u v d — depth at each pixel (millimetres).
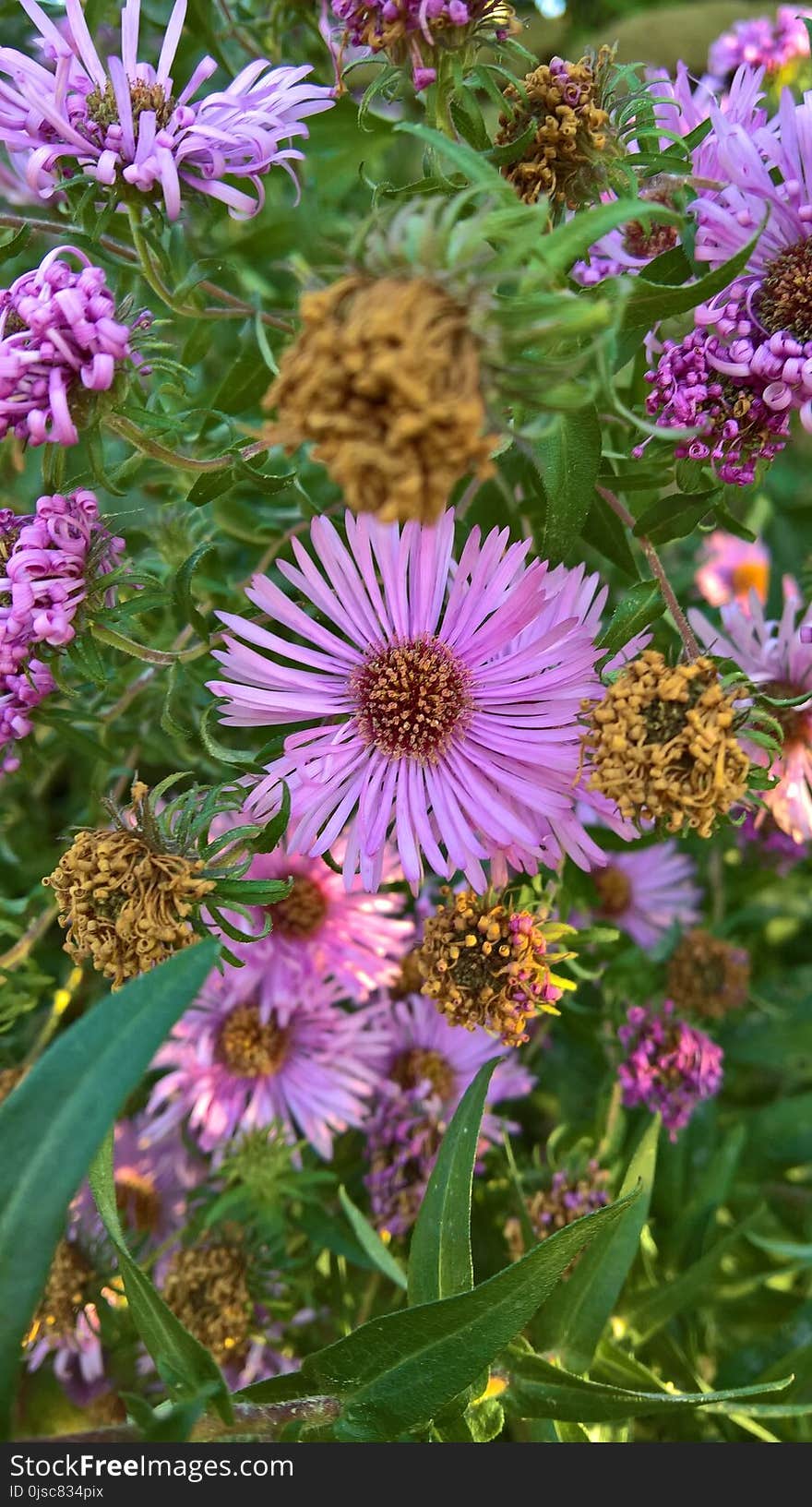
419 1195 199
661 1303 194
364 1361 139
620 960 218
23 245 153
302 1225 199
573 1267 187
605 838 196
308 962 193
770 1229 229
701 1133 223
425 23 141
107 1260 192
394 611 158
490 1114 208
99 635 154
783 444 150
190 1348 131
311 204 235
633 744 135
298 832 152
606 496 167
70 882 145
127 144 147
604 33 286
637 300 140
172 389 169
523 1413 155
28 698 154
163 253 159
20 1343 114
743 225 145
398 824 155
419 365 108
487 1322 137
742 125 153
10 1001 190
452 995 154
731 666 156
